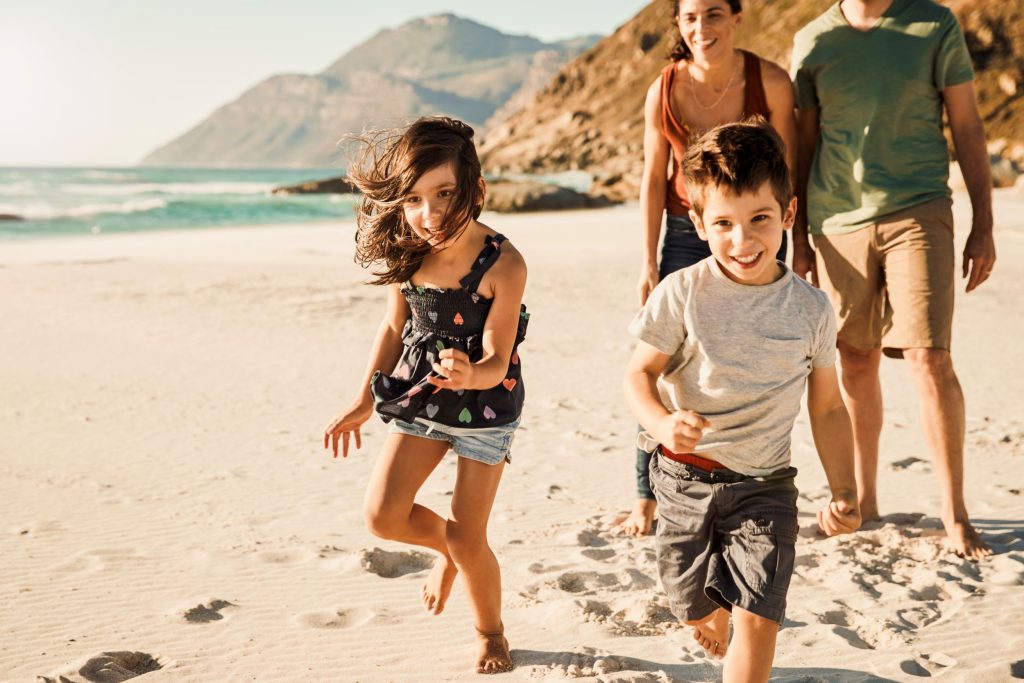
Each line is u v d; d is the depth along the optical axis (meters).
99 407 7.52
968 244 4.32
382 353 3.33
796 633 3.40
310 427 6.93
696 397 2.82
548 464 5.93
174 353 9.88
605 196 46.03
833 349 2.79
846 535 4.41
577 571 4.00
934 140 4.32
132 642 3.40
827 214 4.51
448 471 5.64
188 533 4.65
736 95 4.43
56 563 4.20
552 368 9.09
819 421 2.84
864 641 3.38
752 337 2.74
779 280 2.78
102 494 5.30
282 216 40.56
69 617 3.61
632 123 103.38
